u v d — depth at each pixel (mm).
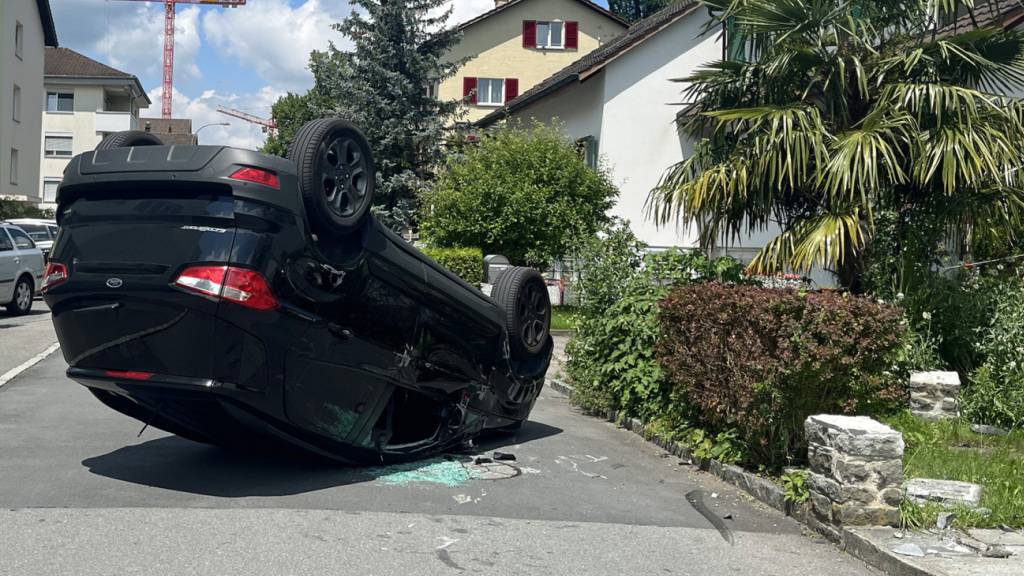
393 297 6766
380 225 6668
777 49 9578
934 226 9312
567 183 24281
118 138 6449
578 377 10602
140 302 5820
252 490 6270
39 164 45875
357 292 6414
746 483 6883
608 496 6586
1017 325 8820
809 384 6590
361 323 6527
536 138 24984
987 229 9328
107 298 5926
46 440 7672
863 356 6598
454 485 6680
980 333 9250
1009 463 7012
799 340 6438
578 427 9469
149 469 6781
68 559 4723
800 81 9703
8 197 38031
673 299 7941
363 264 6438
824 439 5844
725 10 10211
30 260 19797
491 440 8555
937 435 7906
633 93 27344
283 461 7160
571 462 7699
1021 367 8641
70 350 6234
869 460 5617
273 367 6000
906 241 9320
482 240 24031
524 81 48344
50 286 6125
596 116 28469
